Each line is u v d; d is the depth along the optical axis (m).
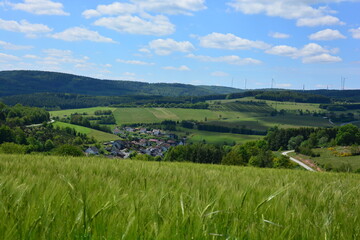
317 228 2.56
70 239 2.21
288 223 2.65
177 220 2.45
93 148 125.19
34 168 6.25
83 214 2.45
